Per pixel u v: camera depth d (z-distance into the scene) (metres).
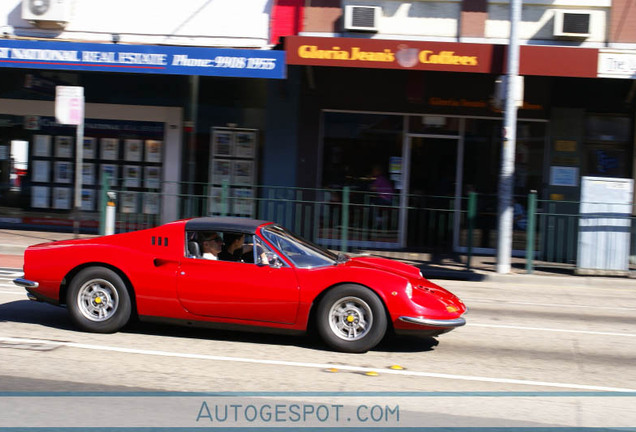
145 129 16.06
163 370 5.86
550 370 6.39
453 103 14.95
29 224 16.48
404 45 12.98
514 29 12.34
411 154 15.31
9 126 16.34
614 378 6.18
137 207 13.80
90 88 15.98
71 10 15.13
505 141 12.66
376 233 13.52
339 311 6.62
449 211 13.40
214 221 7.05
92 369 5.80
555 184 14.69
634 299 11.29
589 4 14.02
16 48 13.77
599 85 14.39
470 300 10.46
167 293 6.77
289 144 15.34
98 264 7.00
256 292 6.63
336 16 14.57
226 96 15.62
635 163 14.67
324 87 15.13
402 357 6.64
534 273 12.95
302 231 13.70
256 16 14.84
